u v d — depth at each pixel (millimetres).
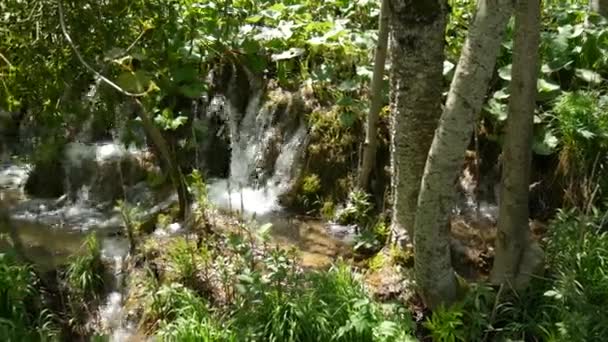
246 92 6852
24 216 6312
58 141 6355
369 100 5898
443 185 4230
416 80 4703
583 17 7125
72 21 4625
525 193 4605
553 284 4680
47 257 5629
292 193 6328
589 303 4512
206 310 4723
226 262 5168
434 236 4406
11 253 5121
